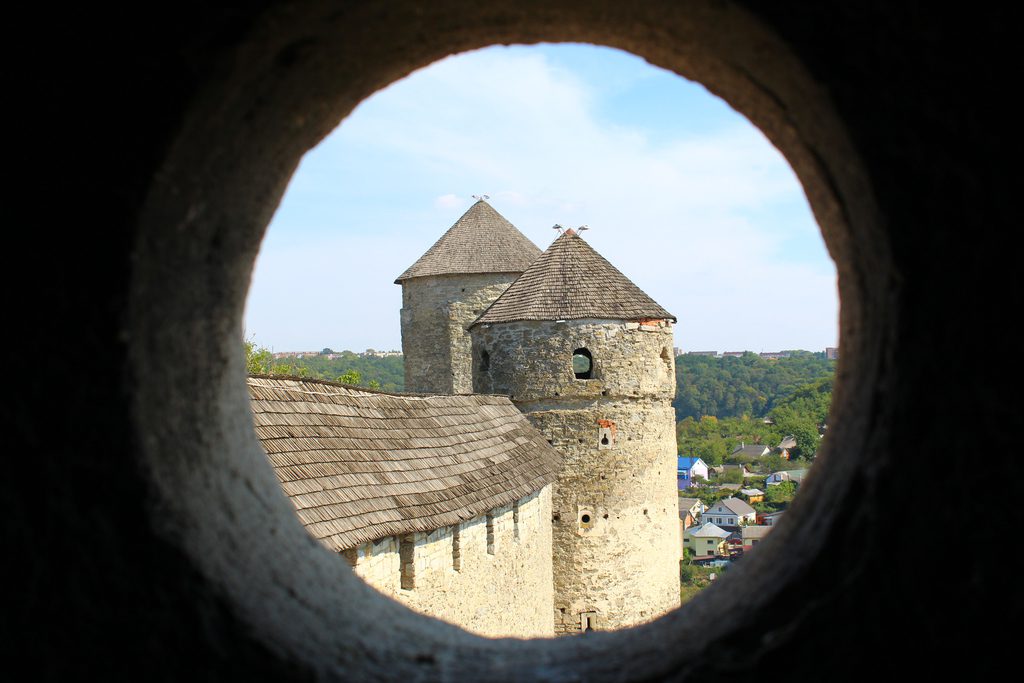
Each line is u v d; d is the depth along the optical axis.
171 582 2.58
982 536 2.32
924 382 2.39
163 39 2.36
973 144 2.25
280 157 3.34
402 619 3.82
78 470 2.50
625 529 17.06
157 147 2.44
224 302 3.39
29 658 2.49
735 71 2.98
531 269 18.31
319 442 8.00
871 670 2.43
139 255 2.51
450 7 2.91
